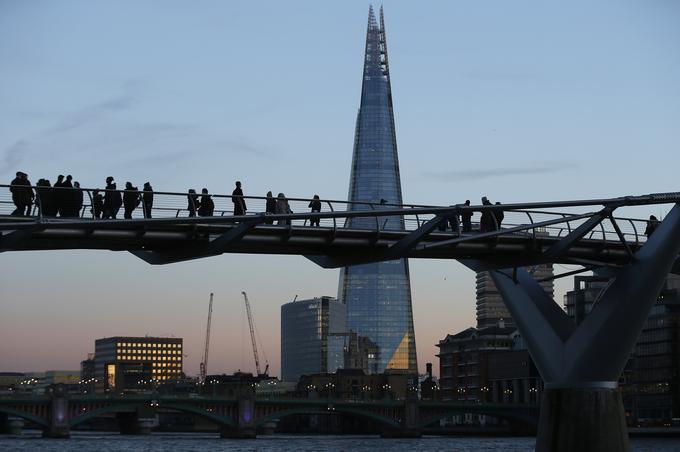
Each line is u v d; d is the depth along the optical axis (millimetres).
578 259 75062
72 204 56719
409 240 64625
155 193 58250
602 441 70250
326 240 64312
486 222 69750
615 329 70250
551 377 72000
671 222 70875
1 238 55000
